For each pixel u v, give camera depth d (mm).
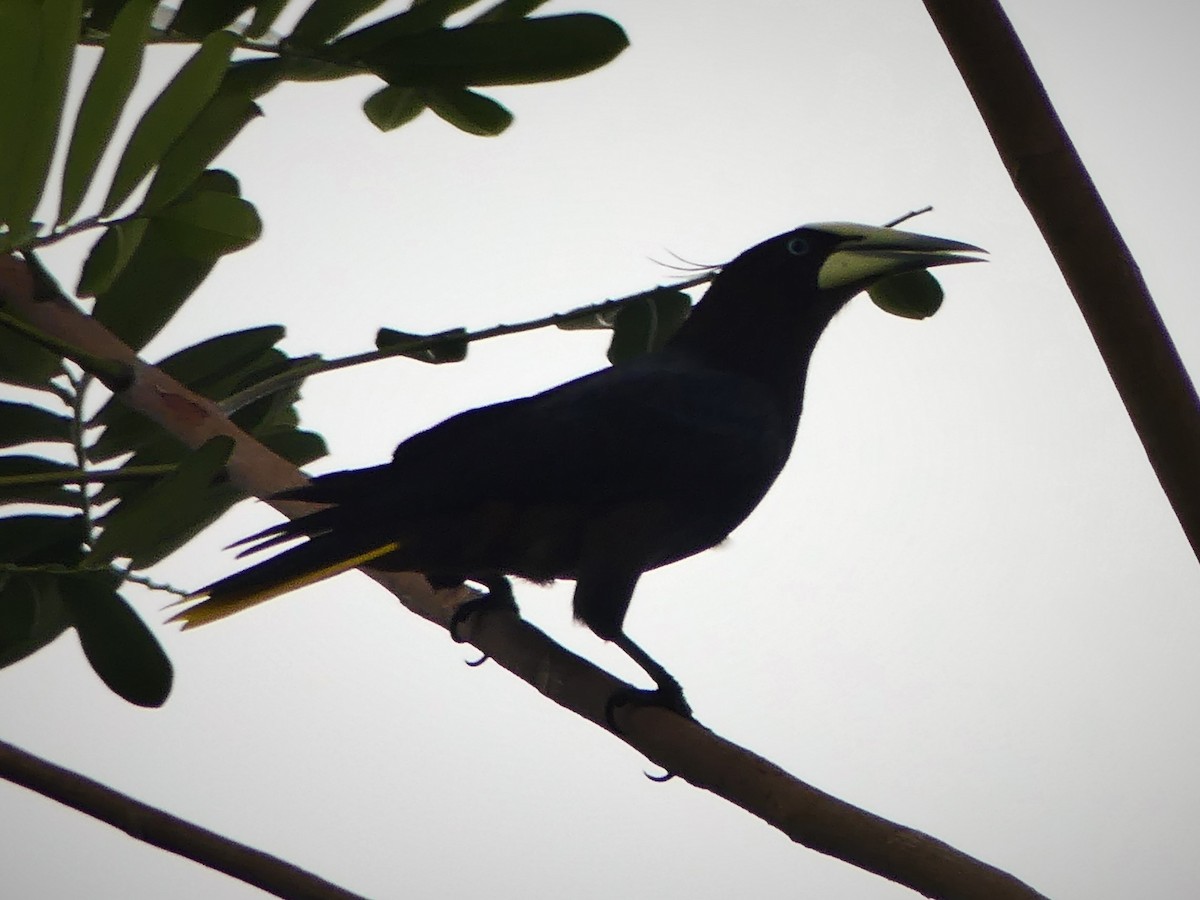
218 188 7852
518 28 7324
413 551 8070
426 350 8945
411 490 7949
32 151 6156
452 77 7395
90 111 6242
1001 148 4602
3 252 6281
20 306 7691
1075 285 4559
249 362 8250
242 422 8516
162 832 5766
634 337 9055
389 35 7406
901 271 9312
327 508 7859
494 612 7664
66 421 7953
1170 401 4484
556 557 8508
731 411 8922
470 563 8250
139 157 6445
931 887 4602
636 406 8695
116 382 7387
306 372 7789
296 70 7461
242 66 7359
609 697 6512
